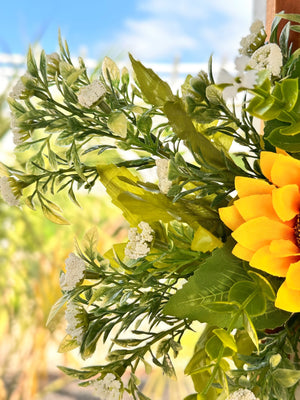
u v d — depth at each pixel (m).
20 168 0.43
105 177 0.36
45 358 1.48
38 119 0.37
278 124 0.34
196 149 0.34
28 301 1.39
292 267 0.30
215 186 0.35
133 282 0.36
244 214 0.32
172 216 0.35
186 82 0.39
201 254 0.36
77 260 0.35
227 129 0.37
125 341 0.36
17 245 1.36
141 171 0.42
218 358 0.31
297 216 0.32
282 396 0.31
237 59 0.28
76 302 0.36
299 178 0.31
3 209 1.34
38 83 0.37
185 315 0.33
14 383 1.49
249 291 0.32
